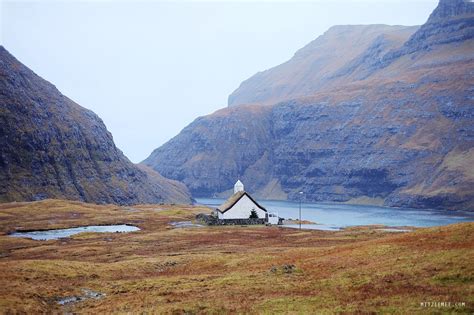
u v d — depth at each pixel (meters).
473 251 47.19
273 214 144.75
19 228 140.62
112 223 155.12
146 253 84.75
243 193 142.00
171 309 40.66
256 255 69.56
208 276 55.81
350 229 123.19
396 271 45.31
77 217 173.00
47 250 93.75
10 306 43.00
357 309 35.88
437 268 43.84
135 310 41.97
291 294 42.69
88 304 46.69
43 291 50.69
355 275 46.72
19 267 61.91
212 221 139.38
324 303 38.47
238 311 38.53
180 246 93.06
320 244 87.00
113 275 62.72
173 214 183.50
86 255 85.38
